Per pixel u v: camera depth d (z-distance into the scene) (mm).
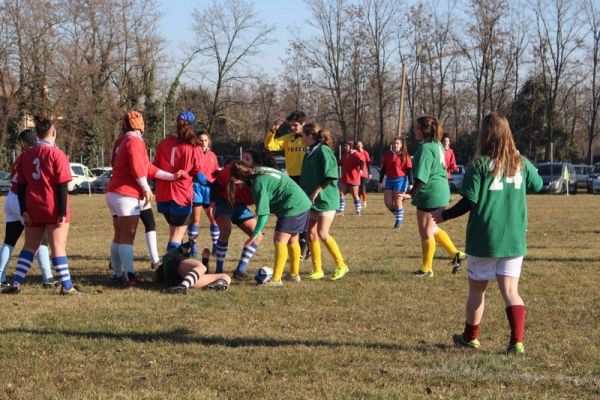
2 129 59625
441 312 8344
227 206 11016
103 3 60719
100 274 11281
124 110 63062
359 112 70000
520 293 9430
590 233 17766
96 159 61750
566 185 42500
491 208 6293
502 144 6293
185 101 71875
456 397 5340
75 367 6141
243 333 7332
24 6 57906
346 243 15703
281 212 10102
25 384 5672
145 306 8672
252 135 73125
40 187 9195
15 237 10227
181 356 6469
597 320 7898
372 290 9719
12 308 8539
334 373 5969
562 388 5574
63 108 60000
